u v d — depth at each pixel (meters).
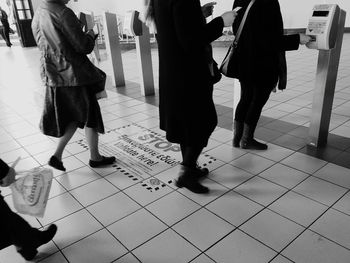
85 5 13.80
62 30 2.22
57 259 1.79
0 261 1.80
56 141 3.44
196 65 1.96
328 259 1.68
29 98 5.25
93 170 2.75
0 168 1.37
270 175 2.51
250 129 2.86
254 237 1.87
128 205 2.24
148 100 4.75
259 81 2.50
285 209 2.10
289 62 6.78
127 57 9.36
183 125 2.10
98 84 2.49
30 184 1.64
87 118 2.47
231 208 2.14
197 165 2.61
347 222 1.95
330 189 2.29
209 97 2.09
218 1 10.02
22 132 3.76
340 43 2.60
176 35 1.88
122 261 1.75
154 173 2.64
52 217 2.15
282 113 3.87
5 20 14.23
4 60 10.12
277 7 2.31
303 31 9.34
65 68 2.31
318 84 2.72
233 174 2.56
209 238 1.88
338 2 9.12
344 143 2.99
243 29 2.39
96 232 1.99
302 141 3.07
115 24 5.39
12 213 1.58
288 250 1.76
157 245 1.85
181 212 2.13
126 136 3.43
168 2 1.82
